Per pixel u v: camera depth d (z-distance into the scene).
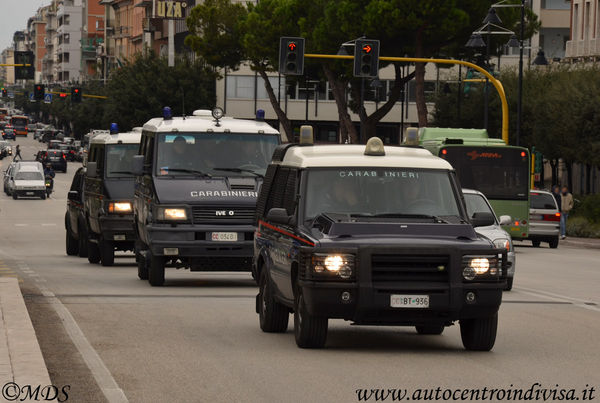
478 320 31.36
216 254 52.31
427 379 26.61
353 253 29.94
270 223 35.81
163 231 52.09
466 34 149.25
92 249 72.25
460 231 31.20
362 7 147.75
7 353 27.55
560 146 143.88
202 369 27.86
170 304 44.09
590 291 55.41
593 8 192.88
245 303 44.88
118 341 32.91
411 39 147.00
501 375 27.44
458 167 94.88
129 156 68.19
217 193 52.59
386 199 32.81
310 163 33.53
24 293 47.94
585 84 142.50
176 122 54.72
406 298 29.80
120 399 23.62
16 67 168.75
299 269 30.59
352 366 28.55
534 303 47.75
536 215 104.12
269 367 28.25
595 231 122.50
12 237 112.38
